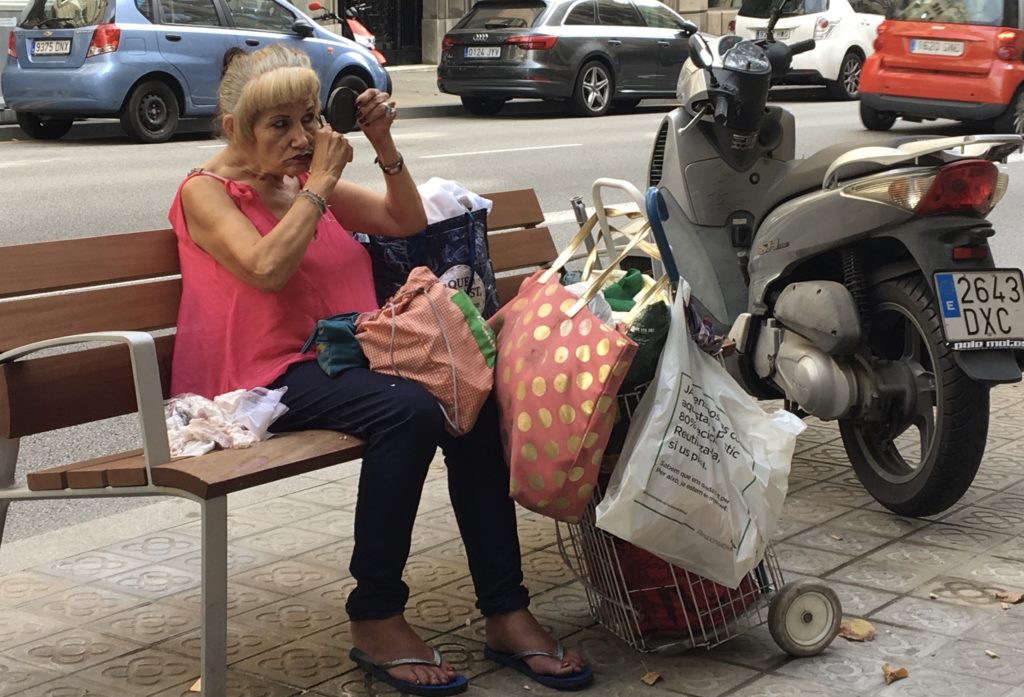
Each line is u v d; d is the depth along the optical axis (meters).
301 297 3.62
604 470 3.43
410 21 25.28
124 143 14.70
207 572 3.07
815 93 22.88
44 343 3.24
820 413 4.48
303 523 4.54
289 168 3.58
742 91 5.11
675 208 5.36
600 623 3.70
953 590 3.90
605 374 3.18
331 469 5.13
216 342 3.59
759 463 3.34
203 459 3.21
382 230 3.96
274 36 15.30
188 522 4.58
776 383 4.68
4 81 14.61
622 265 5.53
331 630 3.69
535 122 17.56
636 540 3.22
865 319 4.43
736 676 3.39
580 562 3.76
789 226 4.54
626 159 13.45
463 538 3.52
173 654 3.55
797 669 3.41
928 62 14.96
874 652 3.50
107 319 3.62
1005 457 5.11
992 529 4.40
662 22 18.83
